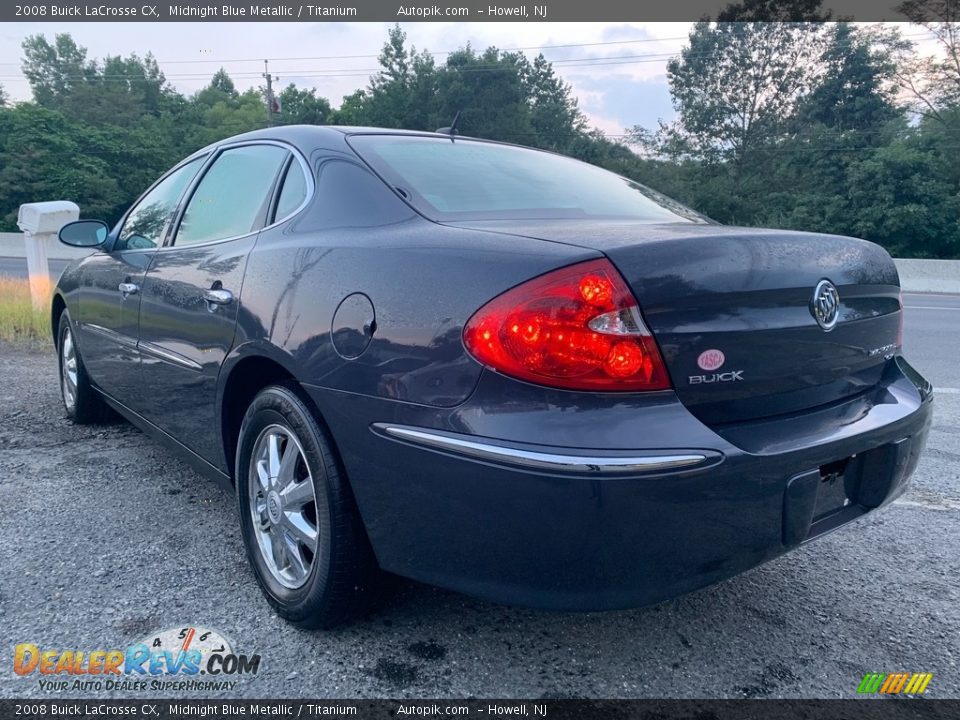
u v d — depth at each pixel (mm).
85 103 62781
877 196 32219
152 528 2930
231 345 2465
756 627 2350
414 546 1898
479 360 1727
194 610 2346
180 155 48719
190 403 2812
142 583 2498
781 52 43250
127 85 77062
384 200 2297
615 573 1683
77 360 4094
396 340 1884
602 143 48875
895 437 2154
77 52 85375
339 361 2006
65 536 2834
